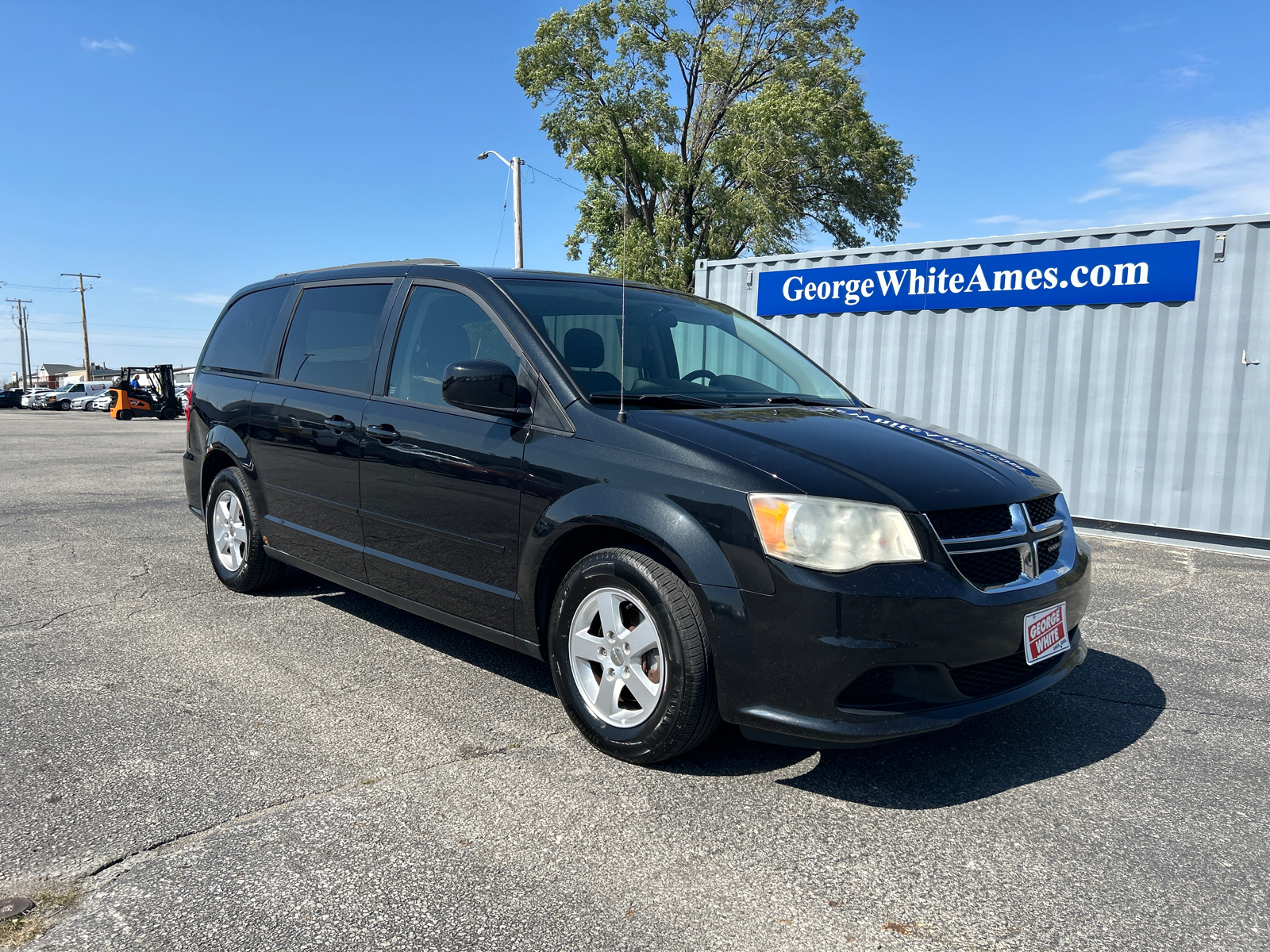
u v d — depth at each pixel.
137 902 2.03
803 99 29.31
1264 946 1.96
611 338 3.44
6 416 35.72
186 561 5.72
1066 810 2.59
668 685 2.64
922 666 2.49
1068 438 7.61
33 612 4.45
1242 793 2.71
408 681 3.53
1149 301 7.15
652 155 31.81
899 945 1.94
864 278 8.57
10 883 2.10
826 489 2.51
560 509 2.89
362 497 3.75
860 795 2.66
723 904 2.08
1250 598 5.28
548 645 3.10
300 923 1.97
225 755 2.82
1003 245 7.77
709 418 2.97
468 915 2.01
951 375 8.14
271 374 4.54
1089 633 4.50
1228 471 6.94
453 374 3.03
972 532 2.62
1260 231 6.68
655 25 30.95
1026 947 1.95
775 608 2.46
